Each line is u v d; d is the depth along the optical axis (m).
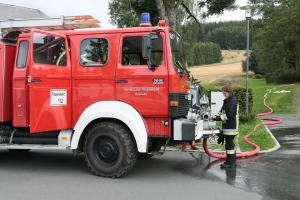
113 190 5.19
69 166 6.81
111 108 5.71
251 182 5.56
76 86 6.00
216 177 5.89
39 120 5.65
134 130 5.52
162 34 5.61
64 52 6.02
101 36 5.90
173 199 4.77
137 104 5.66
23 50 5.99
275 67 39.44
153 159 7.40
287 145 8.91
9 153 8.29
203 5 14.92
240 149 8.22
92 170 5.89
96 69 5.88
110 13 20.14
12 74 6.26
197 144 8.91
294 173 6.12
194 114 5.72
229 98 6.44
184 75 6.22
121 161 5.65
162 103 5.54
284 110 18.56
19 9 15.54
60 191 5.14
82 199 4.79
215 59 83.88
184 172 6.27
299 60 39.19
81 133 5.81
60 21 6.98
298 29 34.84
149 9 15.36
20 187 5.35
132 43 5.81
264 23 38.50
